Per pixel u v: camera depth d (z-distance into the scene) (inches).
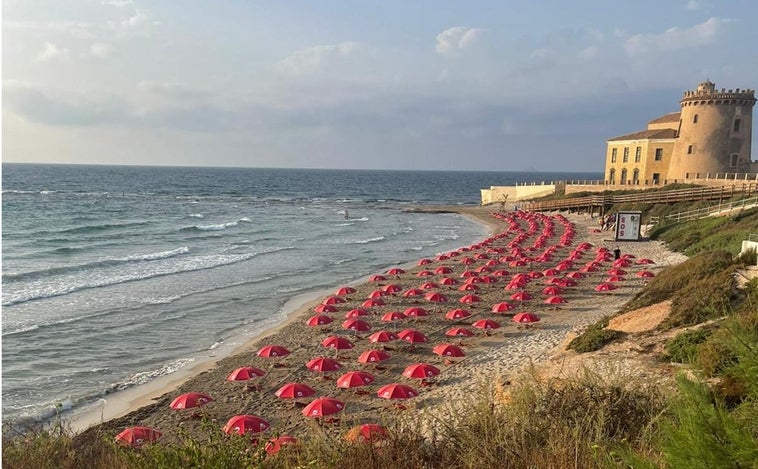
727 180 2309.3
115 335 979.3
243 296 1296.8
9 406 676.7
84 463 275.4
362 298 1245.1
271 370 811.4
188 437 237.9
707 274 821.9
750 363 173.8
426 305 1176.8
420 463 234.8
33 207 3380.9
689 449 144.3
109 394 734.5
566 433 227.1
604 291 1214.3
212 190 6072.8
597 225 2493.8
